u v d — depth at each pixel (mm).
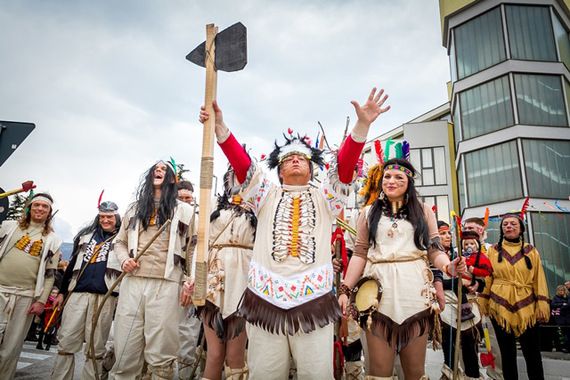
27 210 4594
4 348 4254
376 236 3045
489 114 17531
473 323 4242
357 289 2975
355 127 2527
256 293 2504
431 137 20875
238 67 2646
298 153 2818
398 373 3750
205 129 2619
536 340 4461
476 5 18547
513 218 4812
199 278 2459
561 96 16984
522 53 17312
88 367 4117
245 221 3488
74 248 4754
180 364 5012
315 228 2604
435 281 3445
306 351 2391
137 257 3553
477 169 17531
